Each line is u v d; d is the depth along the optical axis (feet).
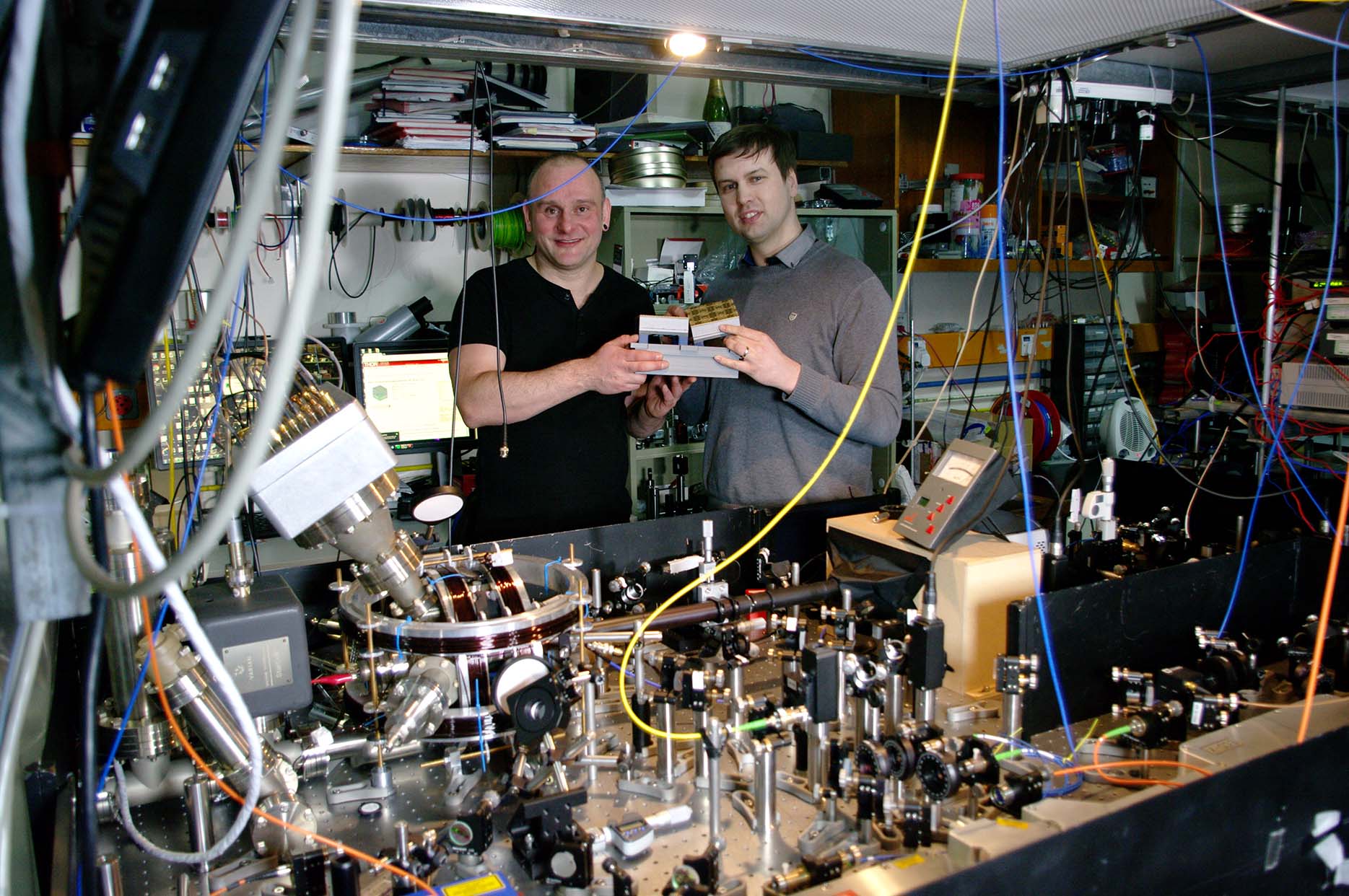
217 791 3.31
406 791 3.55
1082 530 5.43
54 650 3.78
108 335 1.79
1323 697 3.89
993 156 13.25
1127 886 2.85
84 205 1.75
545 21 4.75
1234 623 4.52
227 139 1.71
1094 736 3.84
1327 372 7.97
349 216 10.23
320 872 2.81
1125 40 5.32
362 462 3.19
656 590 4.91
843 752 3.41
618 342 6.59
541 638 3.75
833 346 7.36
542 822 2.94
